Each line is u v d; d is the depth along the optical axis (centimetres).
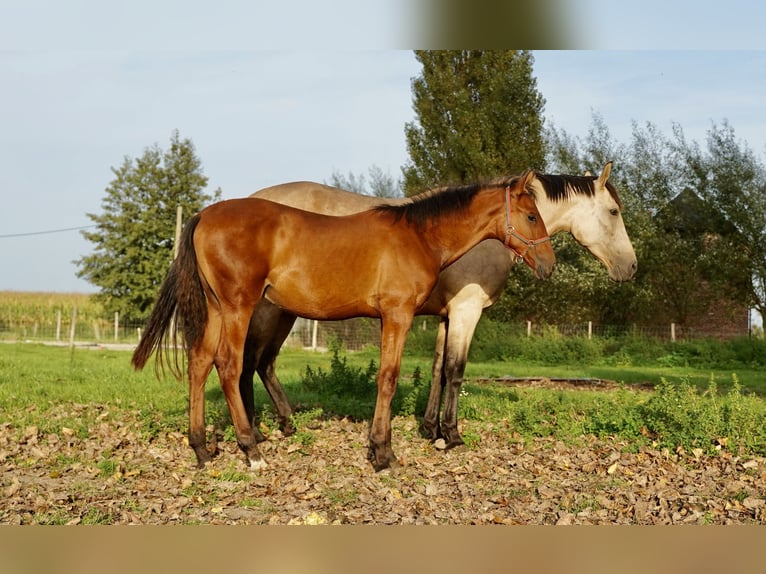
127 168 4153
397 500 604
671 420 838
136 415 953
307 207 814
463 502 605
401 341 697
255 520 549
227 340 672
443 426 812
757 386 1642
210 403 1026
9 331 3541
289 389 1209
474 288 811
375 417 701
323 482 655
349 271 682
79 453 736
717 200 2911
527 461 752
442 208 714
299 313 704
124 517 540
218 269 664
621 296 2942
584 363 2344
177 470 688
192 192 4194
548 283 2845
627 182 3072
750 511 593
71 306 4088
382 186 4109
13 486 597
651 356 2397
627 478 691
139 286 4028
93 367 1608
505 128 2830
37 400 1050
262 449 770
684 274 2955
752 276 2912
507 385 1568
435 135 2931
